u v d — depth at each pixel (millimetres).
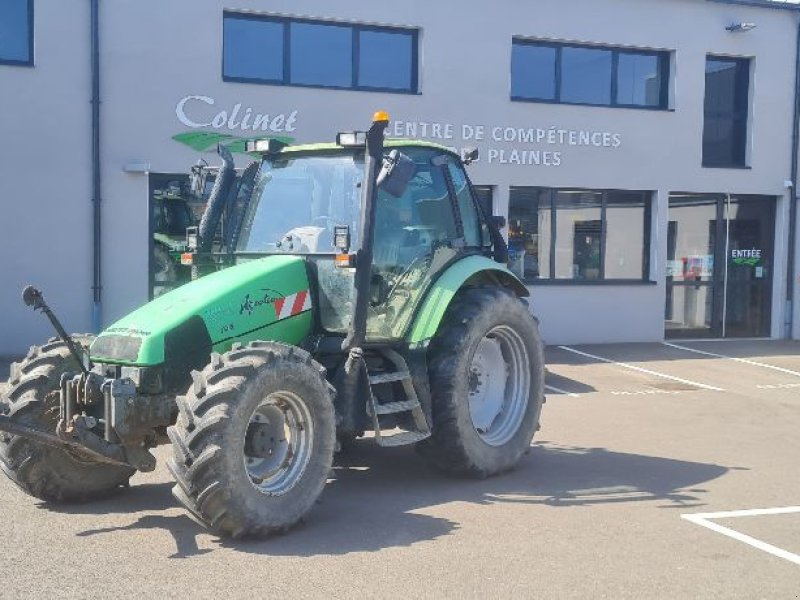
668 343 16750
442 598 4715
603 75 16625
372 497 6680
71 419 5441
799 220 17547
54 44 13188
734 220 17625
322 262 6699
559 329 16234
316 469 5797
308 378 5703
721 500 6746
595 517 6238
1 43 13180
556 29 15945
